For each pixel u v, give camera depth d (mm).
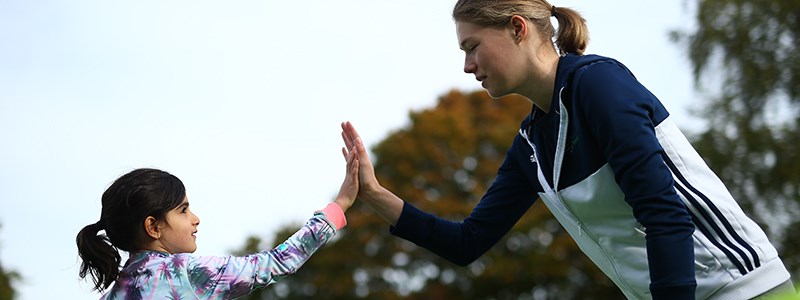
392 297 21781
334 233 3160
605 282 21875
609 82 2510
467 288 22203
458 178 22594
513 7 2680
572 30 2758
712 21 14359
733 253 2488
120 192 3125
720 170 14195
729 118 14336
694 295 2359
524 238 22047
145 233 3121
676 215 2385
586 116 2543
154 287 2988
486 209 3172
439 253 3199
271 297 22125
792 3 14070
